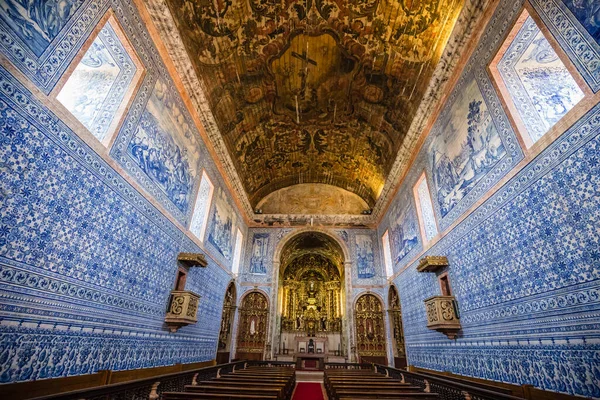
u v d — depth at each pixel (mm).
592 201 4340
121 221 6258
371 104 12398
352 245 17844
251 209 17812
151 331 7410
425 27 8656
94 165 5496
